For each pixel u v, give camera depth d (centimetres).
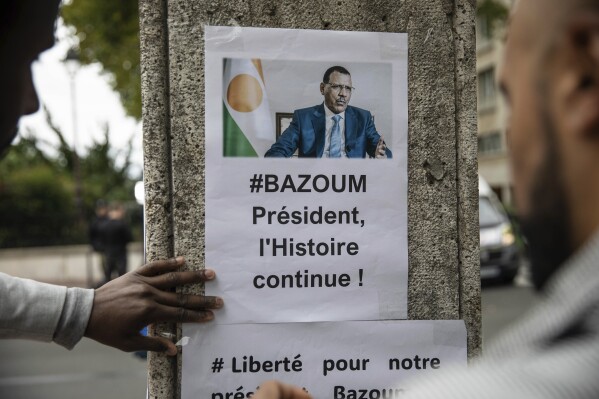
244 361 171
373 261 177
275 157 174
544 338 58
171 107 171
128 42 1118
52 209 1809
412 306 179
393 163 179
